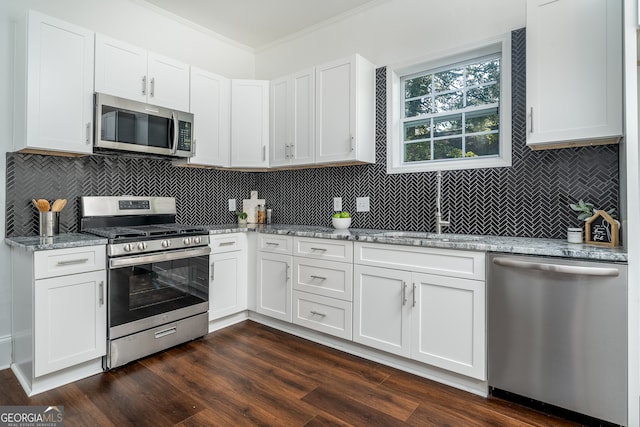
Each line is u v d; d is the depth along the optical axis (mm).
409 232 2611
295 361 2305
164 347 2412
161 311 2393
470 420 1676
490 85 2449
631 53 1574
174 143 2693
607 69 1702
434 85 2713
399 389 1965
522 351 1745
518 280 1744
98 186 2635
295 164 3061
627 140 1557
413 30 2705
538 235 2172
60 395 1871
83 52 2260
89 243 2043
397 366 2227
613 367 1538
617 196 1914
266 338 2701
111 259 2121
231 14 3104
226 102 3178
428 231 2609
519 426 1628
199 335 2639
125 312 2197
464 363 1919
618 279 1516
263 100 3262
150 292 2334
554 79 1832
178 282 2504
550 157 2127
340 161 2781
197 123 2943
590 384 1588
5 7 2193
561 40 1812
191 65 2992
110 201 2654
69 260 1969
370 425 1633
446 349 1979
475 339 1881
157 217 2932
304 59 3430
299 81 3029
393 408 1774
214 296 2785
